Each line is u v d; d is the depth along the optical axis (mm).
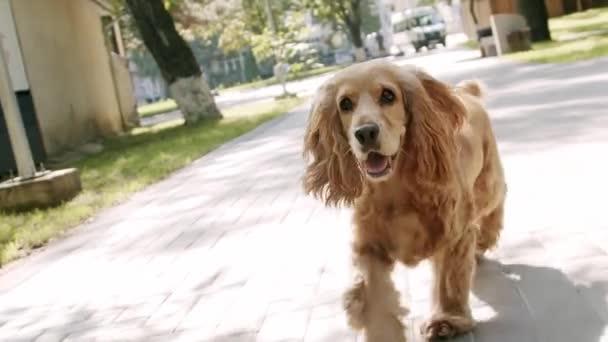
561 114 3475
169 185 4020
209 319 1916
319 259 2168
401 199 1582
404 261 1620
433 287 1664
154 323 1959
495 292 1760
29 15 6586
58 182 3885
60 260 2719
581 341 1510
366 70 1588
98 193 4066
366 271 1589
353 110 1570
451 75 6961
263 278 2113
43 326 2094
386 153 1516
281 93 11398
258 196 3182
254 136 5527
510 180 2525
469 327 1604
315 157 1656
